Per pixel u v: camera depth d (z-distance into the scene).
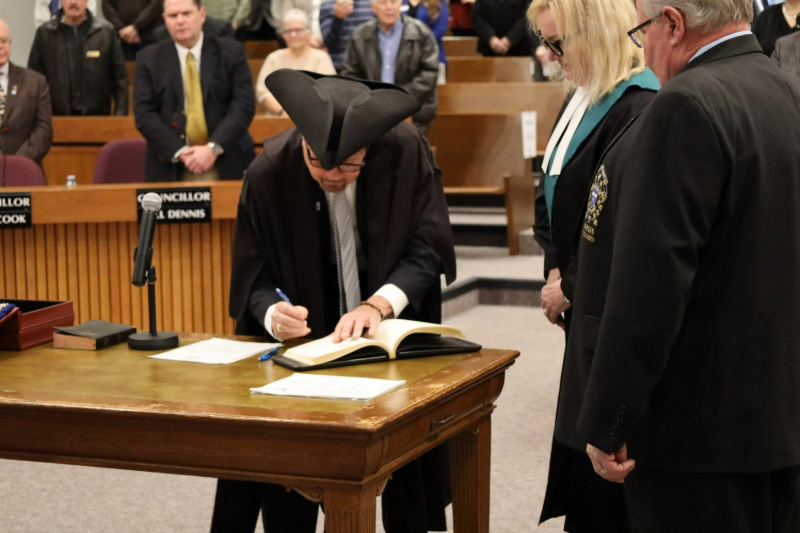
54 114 6.73
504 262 7.34
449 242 2.56
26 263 4.05
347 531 1.78
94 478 3.64
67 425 1.93
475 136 7.59
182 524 3.19
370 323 2.32
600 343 1.59
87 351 2.41
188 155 4.88
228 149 4.96
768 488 1.66
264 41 8.43
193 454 1.86
